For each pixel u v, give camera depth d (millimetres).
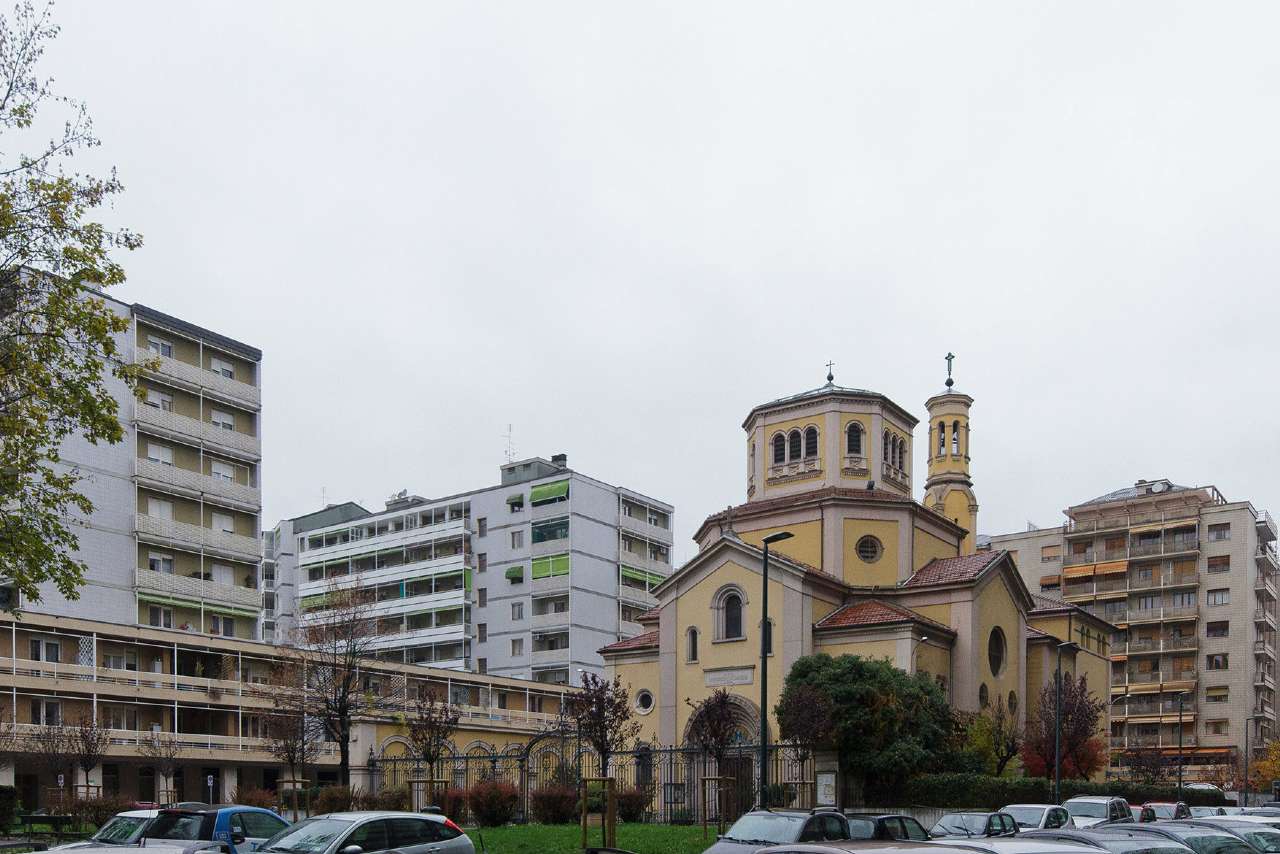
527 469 94812
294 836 18906
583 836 30328
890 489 54781
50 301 23594
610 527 91875
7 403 23594
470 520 93000
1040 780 43031
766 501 54656
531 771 52906
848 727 39938
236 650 59719
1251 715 93562
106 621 57875
